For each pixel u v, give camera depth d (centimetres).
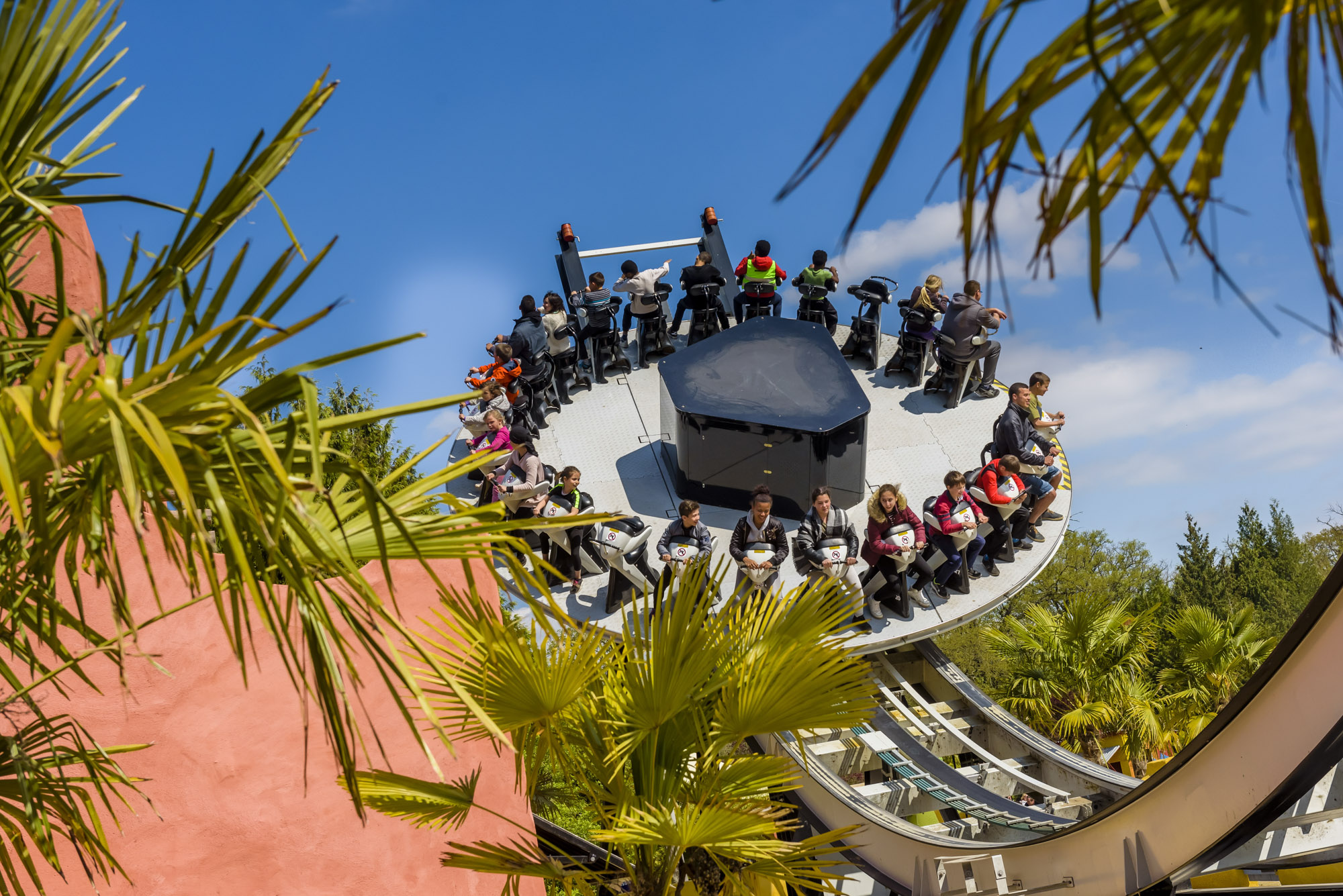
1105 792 973
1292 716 498
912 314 1446
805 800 1008
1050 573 5138
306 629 213
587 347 1568
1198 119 101
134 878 481
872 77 99
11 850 432
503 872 409
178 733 513
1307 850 613
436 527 249
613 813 421
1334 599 461
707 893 428
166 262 227
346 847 556
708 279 1478
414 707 595
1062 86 102
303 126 230
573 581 1111
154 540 527
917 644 1209
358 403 2259
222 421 192
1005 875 749
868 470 1323
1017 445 1116
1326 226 92
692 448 1234
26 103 255
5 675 263
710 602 415
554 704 393
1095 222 98
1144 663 1959
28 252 485
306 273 192
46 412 171
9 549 257
